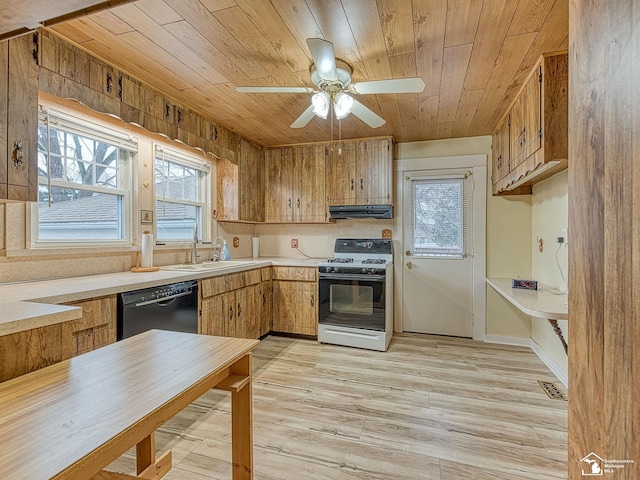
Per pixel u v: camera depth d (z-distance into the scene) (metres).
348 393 2.42
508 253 3.61
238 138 3.62
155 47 1.93
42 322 1.16
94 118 2.31
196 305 2.52
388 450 1.78
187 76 2.29
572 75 0.75
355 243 4.04
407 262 3.95
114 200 2.56
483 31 1.77
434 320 3.87
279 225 4.45
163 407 0.82
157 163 2.96
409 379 2.65
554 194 2.84
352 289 3.42
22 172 1.52
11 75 1.48
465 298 3.76
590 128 0.67
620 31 0.56
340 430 1.96
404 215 3.96
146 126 2.38
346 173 3.85
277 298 3.78
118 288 1.86
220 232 3.79
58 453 0.64
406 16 1.65
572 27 0.75
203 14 1.63
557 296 2.32
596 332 0.64
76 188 2.25
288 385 2.54
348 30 1.76
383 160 3.71
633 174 0.52
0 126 1.44
